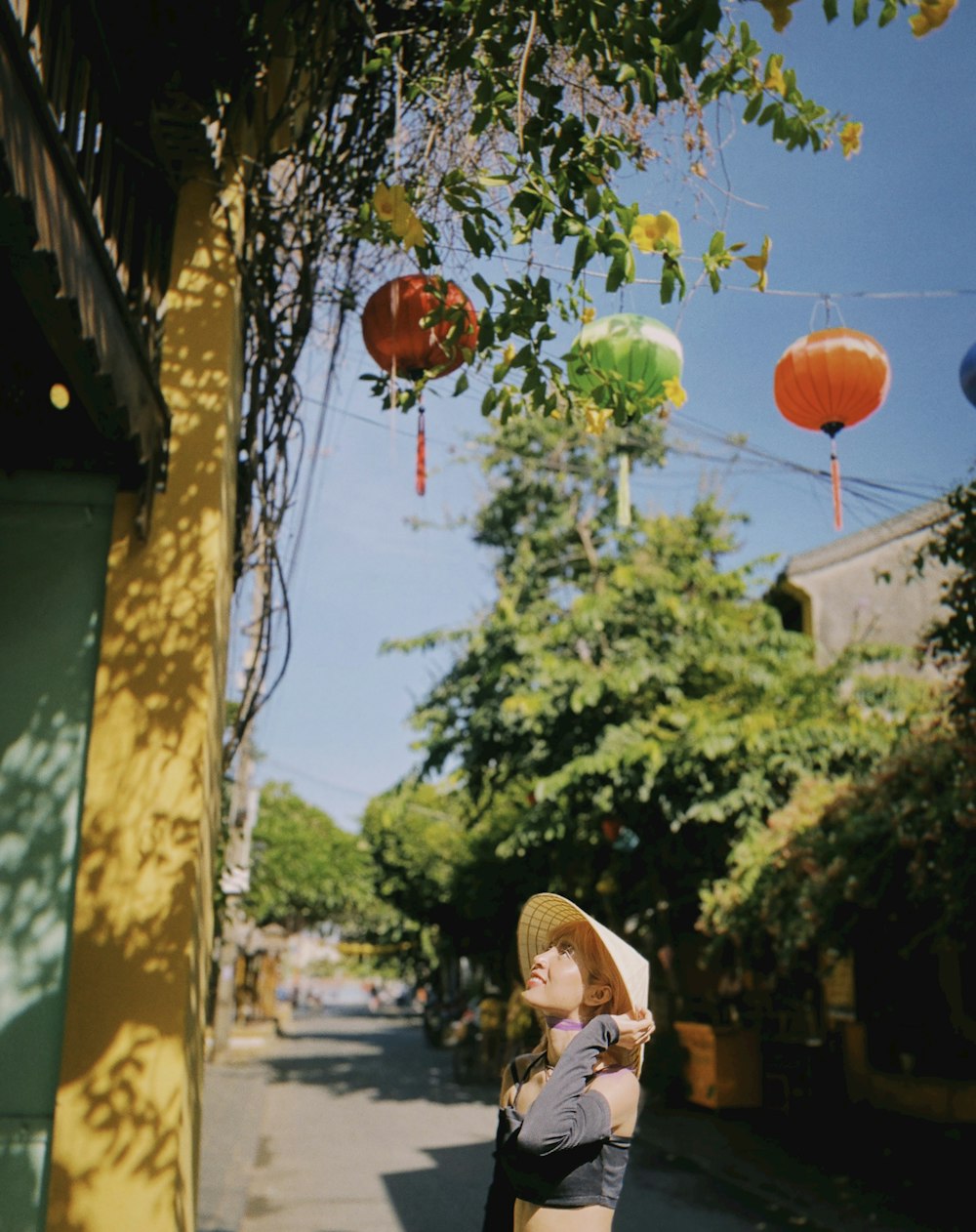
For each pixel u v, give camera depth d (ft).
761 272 12.48
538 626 53.52
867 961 43.06
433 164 16.46
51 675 14.49
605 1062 8.32
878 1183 31.17
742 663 46.62
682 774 43.50
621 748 43.65
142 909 13.83
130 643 14.56
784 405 16.14
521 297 12.81
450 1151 39.01
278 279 17.21
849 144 12.61
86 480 14.90
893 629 59.52
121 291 12.25
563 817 48.88
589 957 8.73
